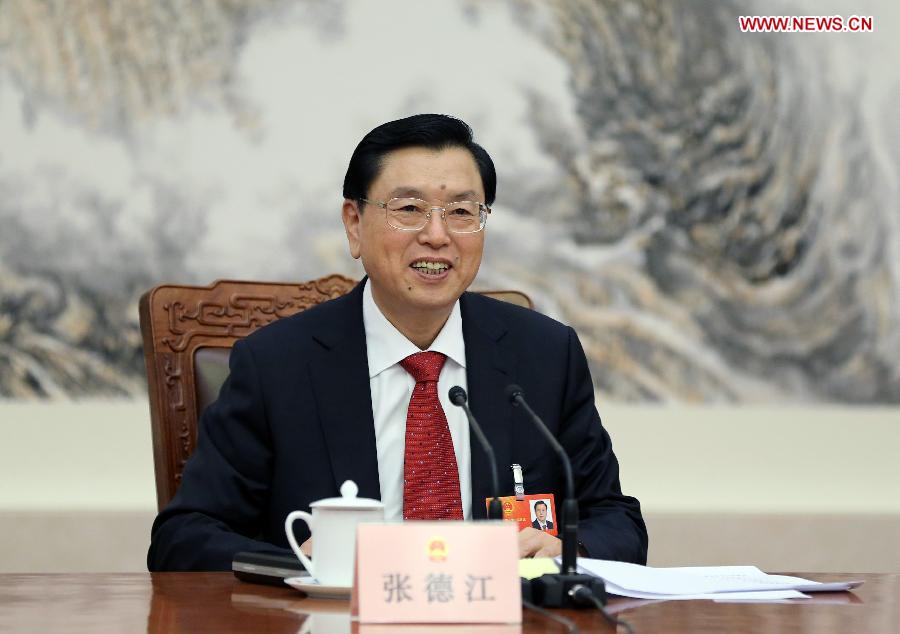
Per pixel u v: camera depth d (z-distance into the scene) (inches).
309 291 375.2
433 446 301.6
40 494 604.7
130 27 611.8
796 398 639.8
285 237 616.7
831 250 637.9
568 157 628.1
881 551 611.5
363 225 308.8
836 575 263.4
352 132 620.7
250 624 189.0
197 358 350.0
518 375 319.0
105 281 610.9
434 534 190.7
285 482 301.3
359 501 216.4
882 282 639.1
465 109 625.6
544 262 625.9
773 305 637.3
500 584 189.9
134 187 611.5
